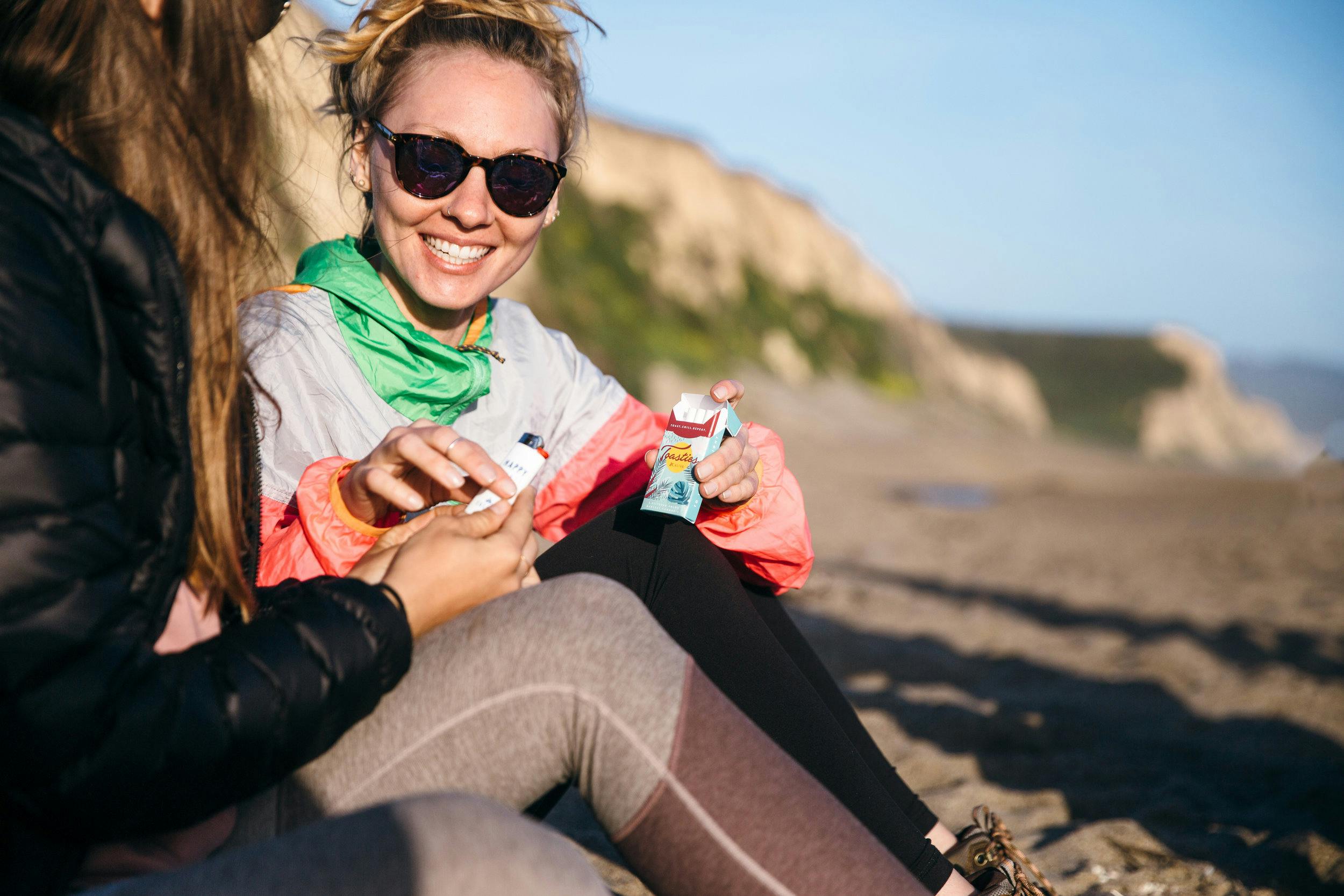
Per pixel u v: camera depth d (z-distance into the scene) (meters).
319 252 1.63
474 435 1.72
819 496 14.19
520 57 1.60
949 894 1.39
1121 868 2.20
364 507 1.30
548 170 1.59
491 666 1.02
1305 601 5.61
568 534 1.65
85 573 0.85
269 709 0.91
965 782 2.72
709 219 36.81
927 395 40.75
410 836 0.83
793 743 1.38
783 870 0.98
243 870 0.81
